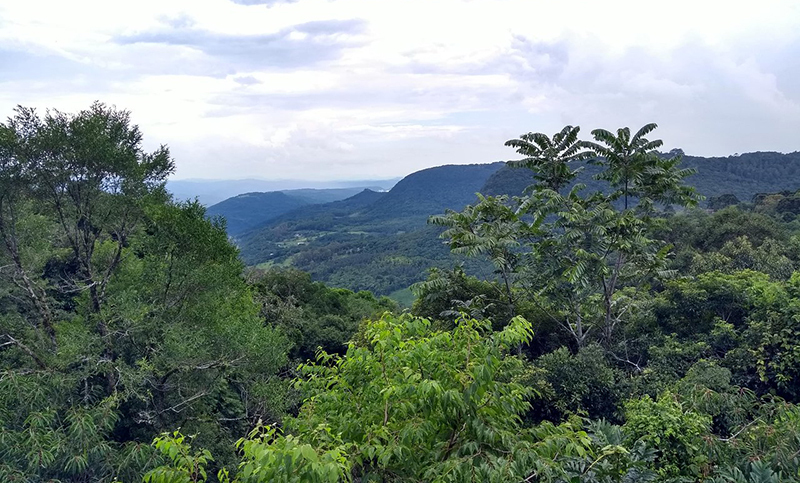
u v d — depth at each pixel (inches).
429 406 210.2
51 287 624.1
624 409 508.1
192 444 550.6
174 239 612.7
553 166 698.8
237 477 182.4
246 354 603.2
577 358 564.7
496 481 185.9
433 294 738.8
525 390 242.4
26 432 419.8
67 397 508.4
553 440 209.3
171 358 546.6
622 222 597.6
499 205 695.1
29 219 579.5
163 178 664.4
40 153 537.0
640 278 706.8
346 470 173.8
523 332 237.8
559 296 670.5
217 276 625.9
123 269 671.8
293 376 970.7
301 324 1221.1
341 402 246.7
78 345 517.0
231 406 689.6
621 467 268.5
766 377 522.6
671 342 613.0
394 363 233.0
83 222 609.9
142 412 533.0
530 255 703.7
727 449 325.1
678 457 325.7
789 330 525.0
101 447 442.6
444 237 714.8
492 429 213.2
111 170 581.9
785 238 1190.3
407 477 221.0
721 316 658.2
